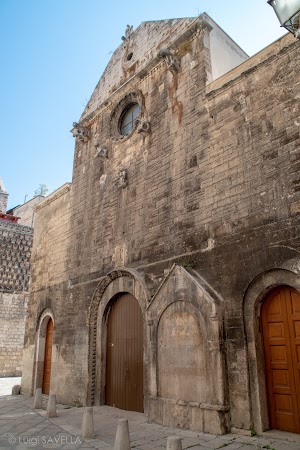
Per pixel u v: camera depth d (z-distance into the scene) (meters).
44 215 20.16
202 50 12.22
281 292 8.40
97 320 13.88
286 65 9.25
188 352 9.42
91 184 16.34
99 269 14.31
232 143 10.06
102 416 11.16
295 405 7.68
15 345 28.89
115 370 12.84
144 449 7.40
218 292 9.30
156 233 11.87
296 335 7.96
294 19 6.78
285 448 6.84
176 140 12.09
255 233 8.80
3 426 10.26
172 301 10.16
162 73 13.69
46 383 17.03
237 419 8.15
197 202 10.62
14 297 29.73
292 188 8.32
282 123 8.95
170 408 9.41
